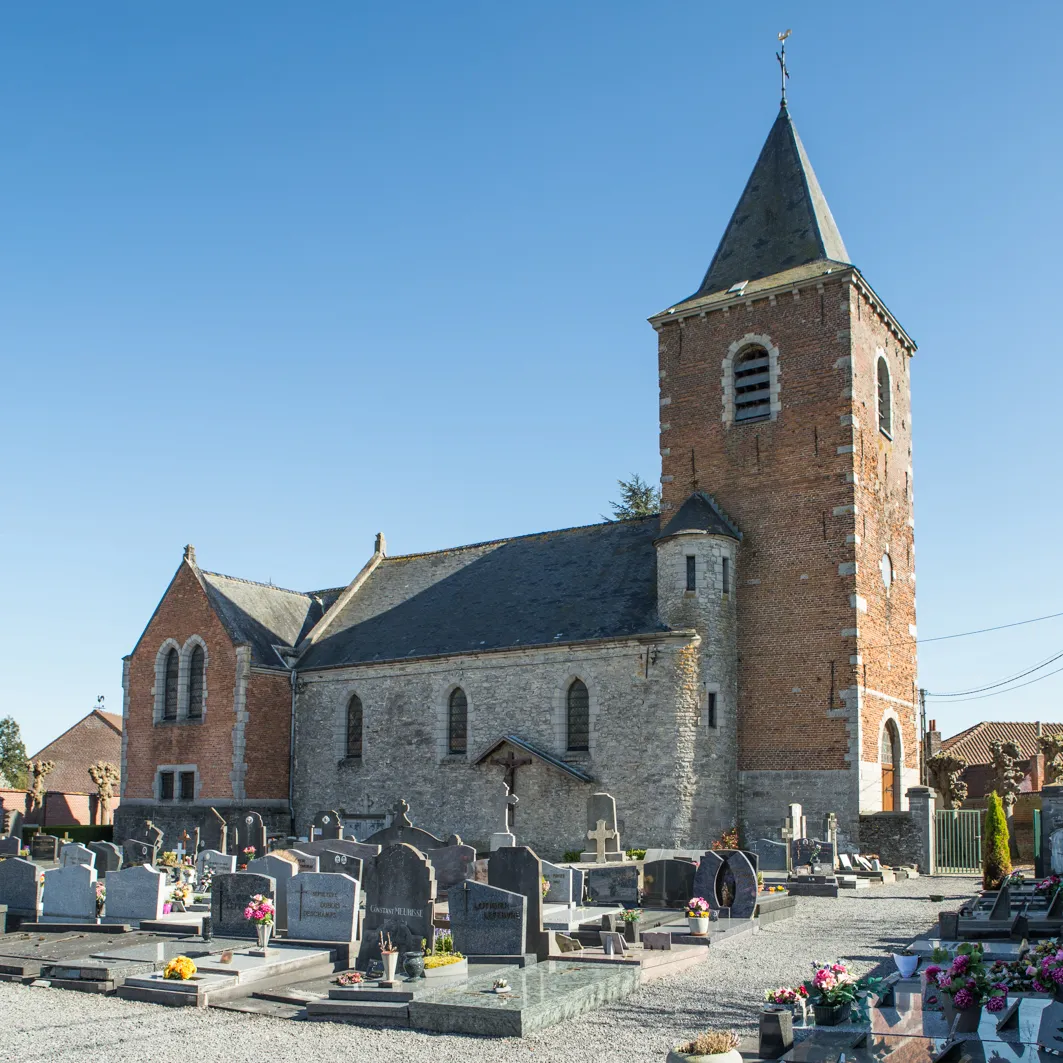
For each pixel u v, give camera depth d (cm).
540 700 3803
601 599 3922
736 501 3853
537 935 1761
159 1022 1453
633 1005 1528
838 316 3750
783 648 3647
